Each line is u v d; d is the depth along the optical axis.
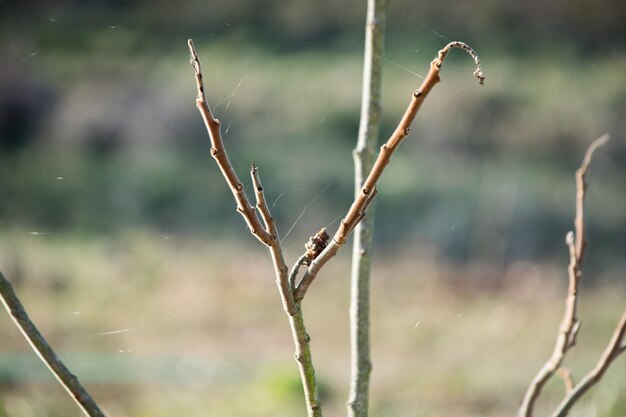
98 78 19.94
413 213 15.70
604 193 17.08
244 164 16.42
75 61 20.36
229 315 11.66
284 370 8.68
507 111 19.00
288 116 18.72
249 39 21.38
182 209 15.98
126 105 18.89
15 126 19.22
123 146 18.23
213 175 16.84
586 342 10.45
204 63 18.50
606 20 23.31
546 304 12.59
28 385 8.09
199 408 7.82
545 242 15.01
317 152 17.41
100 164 17.62
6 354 9.32
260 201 1.85
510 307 12.33
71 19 21.39
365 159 2.76
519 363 9.73
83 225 15.30
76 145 18.23
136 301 11.95
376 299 12.57
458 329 11.37
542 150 18.48
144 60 20.39
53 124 19.02
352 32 22.08
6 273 12.52
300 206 14.77
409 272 13.73
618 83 20.95
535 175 17.31
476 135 18.38
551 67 21.64
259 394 8.21
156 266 13.52
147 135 18.17
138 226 15.42
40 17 21.38
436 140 18.19
